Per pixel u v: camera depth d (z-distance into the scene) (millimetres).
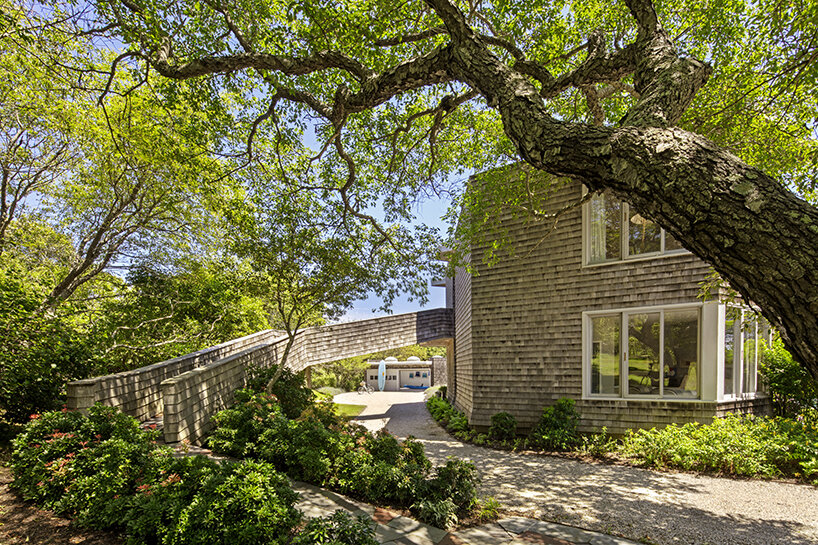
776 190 1121
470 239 9555
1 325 5000
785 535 3924
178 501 3158
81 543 3111
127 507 3336
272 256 7355
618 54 2662
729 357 7359
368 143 6543
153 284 11242
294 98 4250
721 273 1191
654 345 7551
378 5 4293
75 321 6934
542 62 5473
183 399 5793
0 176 9125
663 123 1490
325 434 5133
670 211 1248
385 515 4066
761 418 7000
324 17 4004
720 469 6051
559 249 8586
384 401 21250
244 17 4480
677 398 7270
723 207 1128
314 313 8672
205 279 11781
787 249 1013
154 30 4023
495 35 5102
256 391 7637
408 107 6527
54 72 6215
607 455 7121
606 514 4422
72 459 3859
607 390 7938
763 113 5066
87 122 8484
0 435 5180
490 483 5629
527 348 8805
